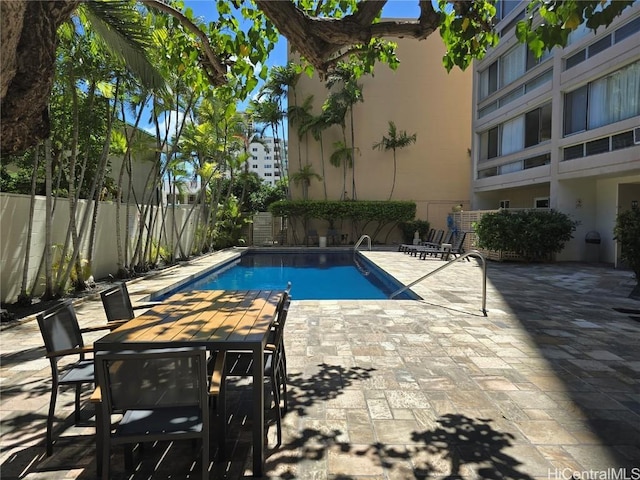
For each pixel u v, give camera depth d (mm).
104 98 8594
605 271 11438
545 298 7625
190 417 2260
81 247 8859
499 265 12984
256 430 2371
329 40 3115
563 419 3004
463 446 2650
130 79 8375
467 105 23406
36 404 3303
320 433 2832
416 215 23328
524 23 2846
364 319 5965
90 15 5598
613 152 11148
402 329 5438
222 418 2529
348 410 3166
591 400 3318
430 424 2936
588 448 2623
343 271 14477
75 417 3004
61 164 8445
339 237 22141
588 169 12102
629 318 6074
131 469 2445
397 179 23312
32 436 2832
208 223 17781
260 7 3004
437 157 23406
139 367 2010
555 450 2600
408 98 23297
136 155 11766
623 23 10875
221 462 2514
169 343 2381
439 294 8031
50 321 2740
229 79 4324
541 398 3355
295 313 6340
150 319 2977
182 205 17500
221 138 16578
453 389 3539
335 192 23203
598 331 5359
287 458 2547
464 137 23438
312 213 21422
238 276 13445
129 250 11516
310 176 22703
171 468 2484
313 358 4328
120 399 2029
